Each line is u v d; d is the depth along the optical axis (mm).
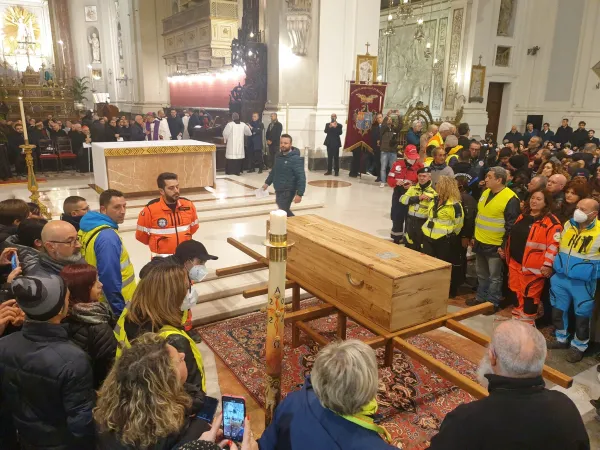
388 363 2912
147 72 20531
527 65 17250
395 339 2783
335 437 1538
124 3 21141
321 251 3475
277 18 11938
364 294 3080
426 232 4945
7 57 22203
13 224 3512
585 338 3957
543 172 5930
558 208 4406
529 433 1537
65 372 1804
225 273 4113
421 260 3143
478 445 1572
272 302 2098
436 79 16625
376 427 1582
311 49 12234
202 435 1605
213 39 14969
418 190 5410
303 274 3732
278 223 2004
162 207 4043
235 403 1628
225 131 11219
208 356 3949
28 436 1885
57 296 1848
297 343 4023
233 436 1610
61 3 23203
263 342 4184
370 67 12625
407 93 18062
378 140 11422
